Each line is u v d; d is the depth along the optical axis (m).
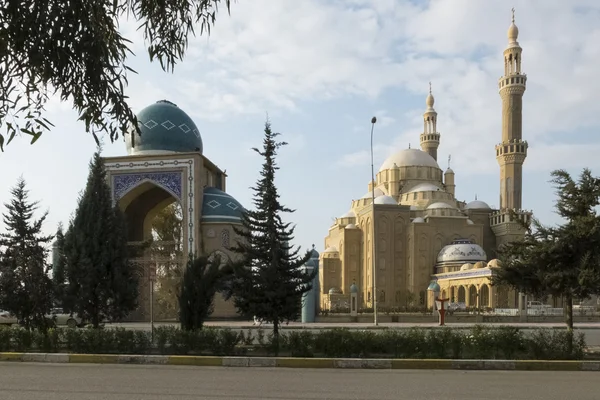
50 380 10.01
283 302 16.98
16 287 16.80
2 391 8.79
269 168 17.44
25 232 17.22
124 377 10.42
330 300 61.91
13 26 3.99
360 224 68.19
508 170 65.69
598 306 43.75
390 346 13.33
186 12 5.23
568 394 8.71
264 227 17.31
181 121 40.16
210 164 40.31
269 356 13.70
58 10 4.04
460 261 57.75
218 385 9.45
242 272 16.86
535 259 13.54
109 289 17.34
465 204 73.88
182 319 16.31
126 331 14.57
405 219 64.19
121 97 4.54
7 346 14.98
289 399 8.18
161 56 5.29
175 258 36.41
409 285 62.06
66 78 4.39
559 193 13.84
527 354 13.02
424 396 8.47
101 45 4.27
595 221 13.05
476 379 10.33
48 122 4.33
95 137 4.63
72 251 17.19
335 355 13.39
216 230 36.84
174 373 11.05
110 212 17.91
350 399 8.20
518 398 8.34
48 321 17.06
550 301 46.44
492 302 46.12
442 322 31.58
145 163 37.09
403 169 74.06
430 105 84.62
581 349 13.14
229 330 14.74
